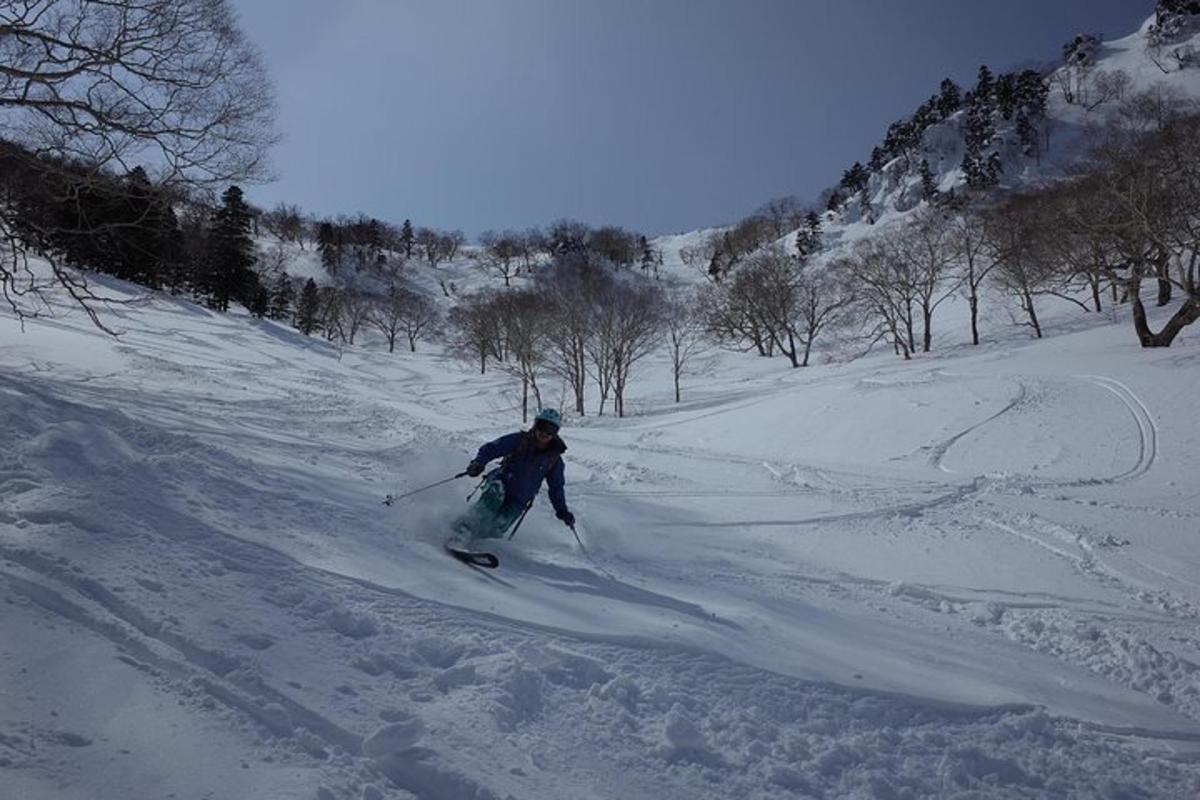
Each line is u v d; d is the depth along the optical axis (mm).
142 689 2863
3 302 33625
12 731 2469
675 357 51125
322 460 8766
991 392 23062
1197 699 4746
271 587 4023
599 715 3383
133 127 12844
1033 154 118062
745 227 144500
